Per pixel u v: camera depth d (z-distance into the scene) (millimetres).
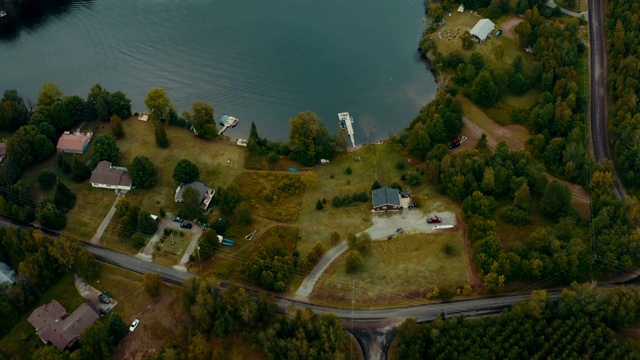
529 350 192125
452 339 191875
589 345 187625
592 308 195500
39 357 193750
